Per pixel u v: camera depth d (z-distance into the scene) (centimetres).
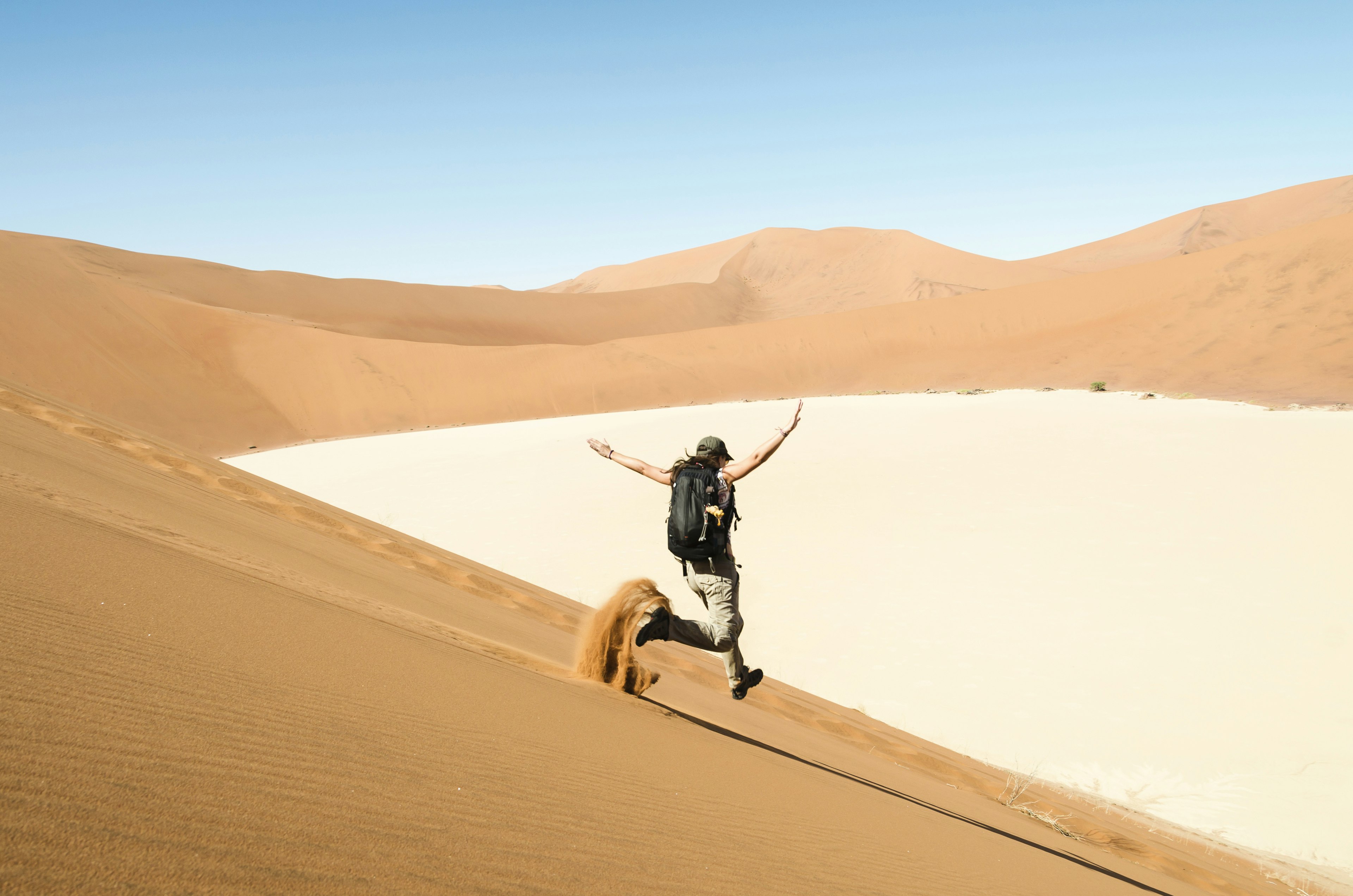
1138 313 9562
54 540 307
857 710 1195
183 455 995
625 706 409
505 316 16675
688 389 10238
